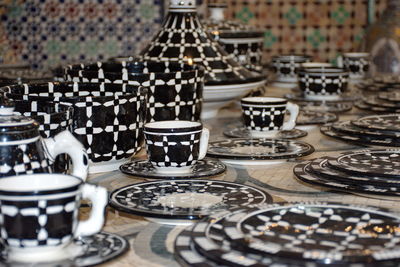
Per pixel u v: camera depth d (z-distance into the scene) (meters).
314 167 1.22
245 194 1.10
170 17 1.99
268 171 1.38
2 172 0.89
